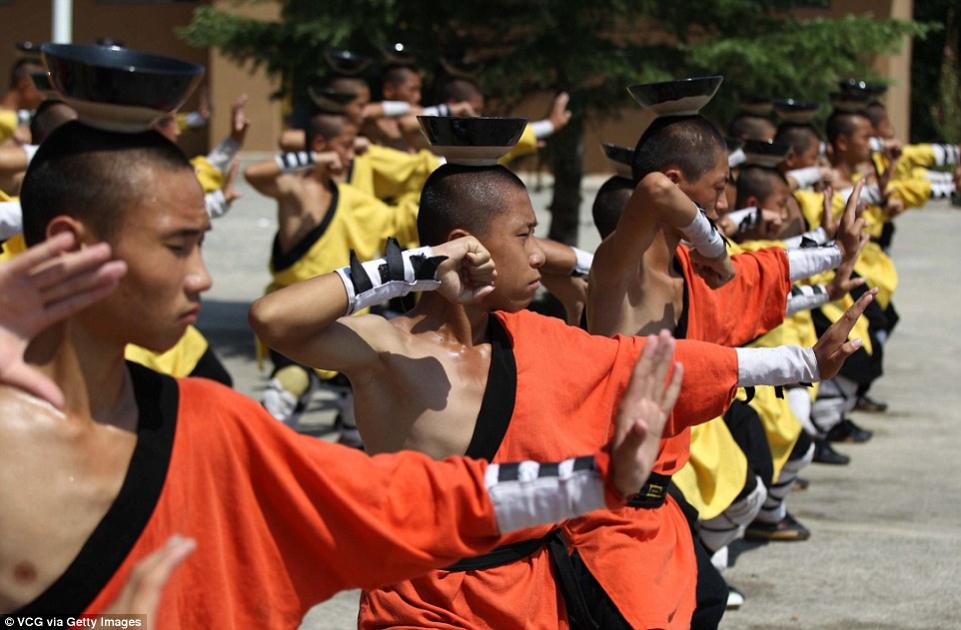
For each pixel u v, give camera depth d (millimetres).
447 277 3199
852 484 7852
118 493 2240
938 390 10445
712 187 4406
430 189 3512
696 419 3494
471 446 3324
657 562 3988
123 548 2227
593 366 3447
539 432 3332
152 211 2217
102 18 27922
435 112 8969
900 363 11477
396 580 2545
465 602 3395
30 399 2207
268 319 3051
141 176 2213
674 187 3895
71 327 2229
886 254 9172
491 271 3254
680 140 4371
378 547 2475
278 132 25656
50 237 2213
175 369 6406
